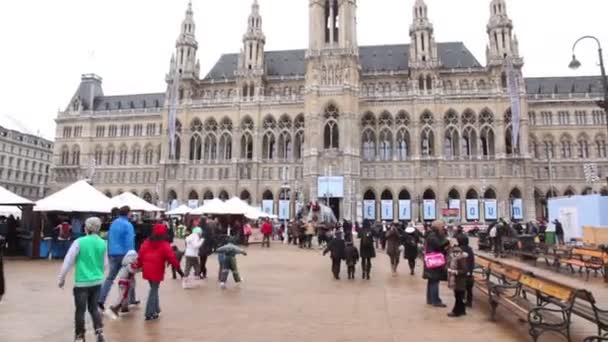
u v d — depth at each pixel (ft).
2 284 35.94
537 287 39.17
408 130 293.84
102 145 365.61
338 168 276.82
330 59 292.20
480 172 278.87
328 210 212.84
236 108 312.91
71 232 109.19
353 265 76.07
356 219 271.49
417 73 299.79
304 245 148.25
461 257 47.34
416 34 306.14
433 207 279.28
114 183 357.00
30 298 54.75
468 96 287.28
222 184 306.76
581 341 37.01
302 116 304.71
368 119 301.22
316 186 275.59
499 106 282.56
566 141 307.78
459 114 287.69
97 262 34.63
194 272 75.15
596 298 56.80
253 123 309.42
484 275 60.03
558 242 121.08
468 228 220.23
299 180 295.48
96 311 34.58
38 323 42.29
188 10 342.03
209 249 77.05
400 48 341.62
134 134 361.30
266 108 310.24
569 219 126.21
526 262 103.24
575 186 298.97
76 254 33.81
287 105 307.37
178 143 327.26
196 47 340.39
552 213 139.54
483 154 301.84
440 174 280.51
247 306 51.44
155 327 41.19
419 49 303.27
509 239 118.11
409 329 41.06
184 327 41.32
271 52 362.74
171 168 317.83
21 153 436.35
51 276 73.72
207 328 40.96
